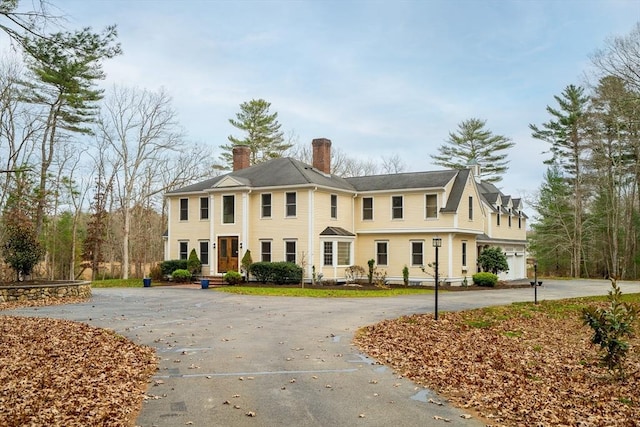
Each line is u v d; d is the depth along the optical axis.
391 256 32.22
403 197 31.92
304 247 29.88
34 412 6.68
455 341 13.06
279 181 30.89
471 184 32.78
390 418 6.98
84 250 46.25
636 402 8.23
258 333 13.38
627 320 9.85
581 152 48.88
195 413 7.06
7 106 33.09
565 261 52.22
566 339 14.76
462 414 7.22
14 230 24.22
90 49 10.77
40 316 15.77
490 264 32.72
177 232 34.53
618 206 45.97
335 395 8.00
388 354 11.08
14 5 9.57
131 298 22.42
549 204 51.84
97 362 9.62
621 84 36.12
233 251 31.72
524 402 7.90
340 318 16.17
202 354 10.80
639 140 43.69
